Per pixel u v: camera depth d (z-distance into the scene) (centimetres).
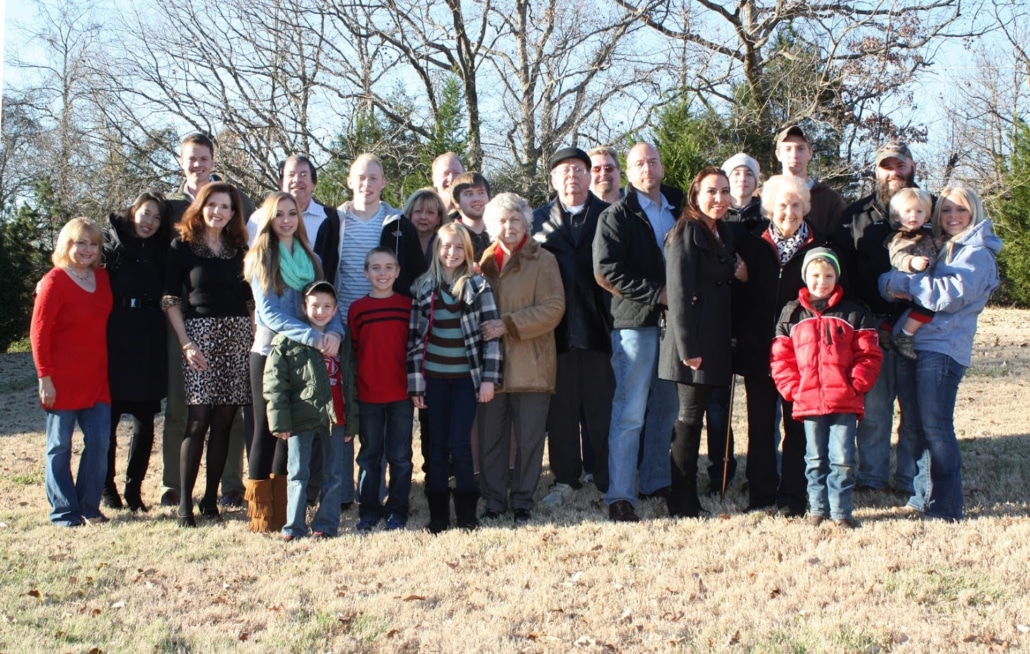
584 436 682
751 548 487
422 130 2114
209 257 586
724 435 613
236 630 410
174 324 581
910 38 1814
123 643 393
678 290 527
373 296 573
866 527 512
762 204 558
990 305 2389
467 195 642
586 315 605
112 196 2105
